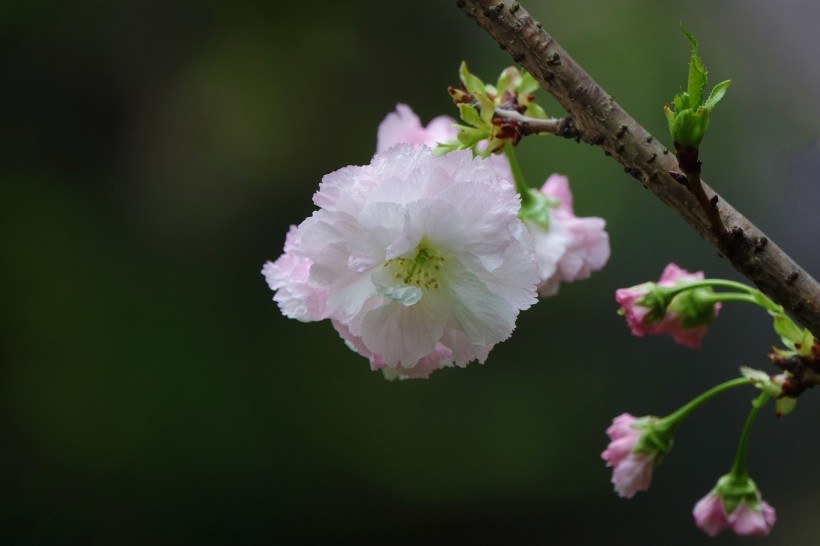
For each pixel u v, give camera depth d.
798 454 3.22
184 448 3.34
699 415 3.28
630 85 3.06
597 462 3.35
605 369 3.36
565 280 0.79
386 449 3.39
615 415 3.35
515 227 0.71
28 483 3.25
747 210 2.82
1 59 3.46
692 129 0.69
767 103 2.72
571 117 0.72
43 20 3.46
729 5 2.14
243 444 3.38
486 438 3.37
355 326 0.72
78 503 3.25
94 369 3.34
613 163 3.12
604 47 3.10
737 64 2.81
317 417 3.43
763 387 0.75
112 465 3.29
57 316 3.37
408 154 0.71
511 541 3.38
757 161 2.80
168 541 3.31
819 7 1.67
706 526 0.81
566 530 3.35
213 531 3.33
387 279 0.71
